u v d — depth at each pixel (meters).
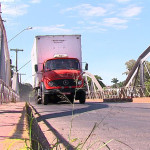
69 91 17.59
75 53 21.19
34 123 5.72
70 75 17.66
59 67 18.70
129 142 4.24
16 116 5.94
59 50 21.05
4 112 7.44
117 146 3.95
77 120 7.55
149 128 5.74
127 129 5.61
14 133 3.31
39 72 20.73
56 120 7.66
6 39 25.34
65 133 5.19
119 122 6.83
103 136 4.80
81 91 17.78
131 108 11.76
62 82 17.61
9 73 33.34
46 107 14.70
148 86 28.67
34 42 21.73
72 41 21.20
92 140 4.42
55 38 21.02
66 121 7.37
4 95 17.88
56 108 13.48
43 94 18.03
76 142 4.23
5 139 2.85
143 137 4.67
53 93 17.55
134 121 7.04
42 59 20.89
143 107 12.52
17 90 37.41
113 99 22.31
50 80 17.56
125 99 21.83
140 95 28.55
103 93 34.38
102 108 12.06
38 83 20.66
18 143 2.62
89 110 11.04
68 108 13.23
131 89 27.92
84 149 3.73
